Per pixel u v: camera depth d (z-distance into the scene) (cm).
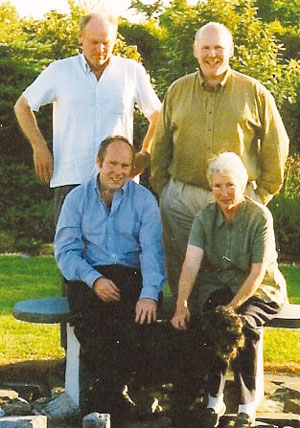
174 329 468
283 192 1151
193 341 462
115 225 493
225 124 515
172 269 552
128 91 557
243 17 1352
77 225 495
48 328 675
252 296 482
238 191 471
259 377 519
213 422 466
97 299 475
